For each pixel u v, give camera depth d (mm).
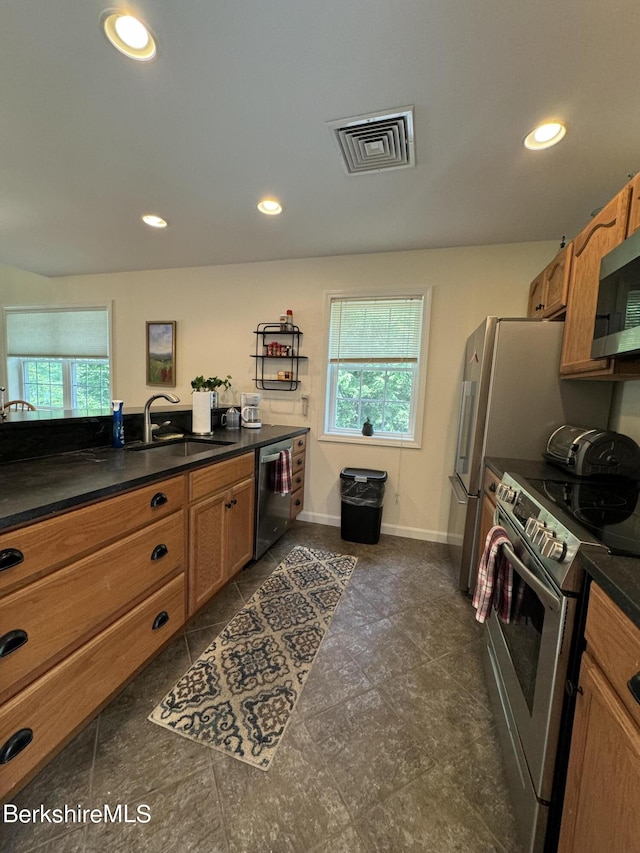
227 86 1289
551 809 862
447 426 2855
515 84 1232
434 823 1006
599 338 1311
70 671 1096
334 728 1284
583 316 1597
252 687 1450
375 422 3131
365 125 1473
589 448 1498
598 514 1042
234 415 2934
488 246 2654
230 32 1085
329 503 3230
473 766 1167
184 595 1653
